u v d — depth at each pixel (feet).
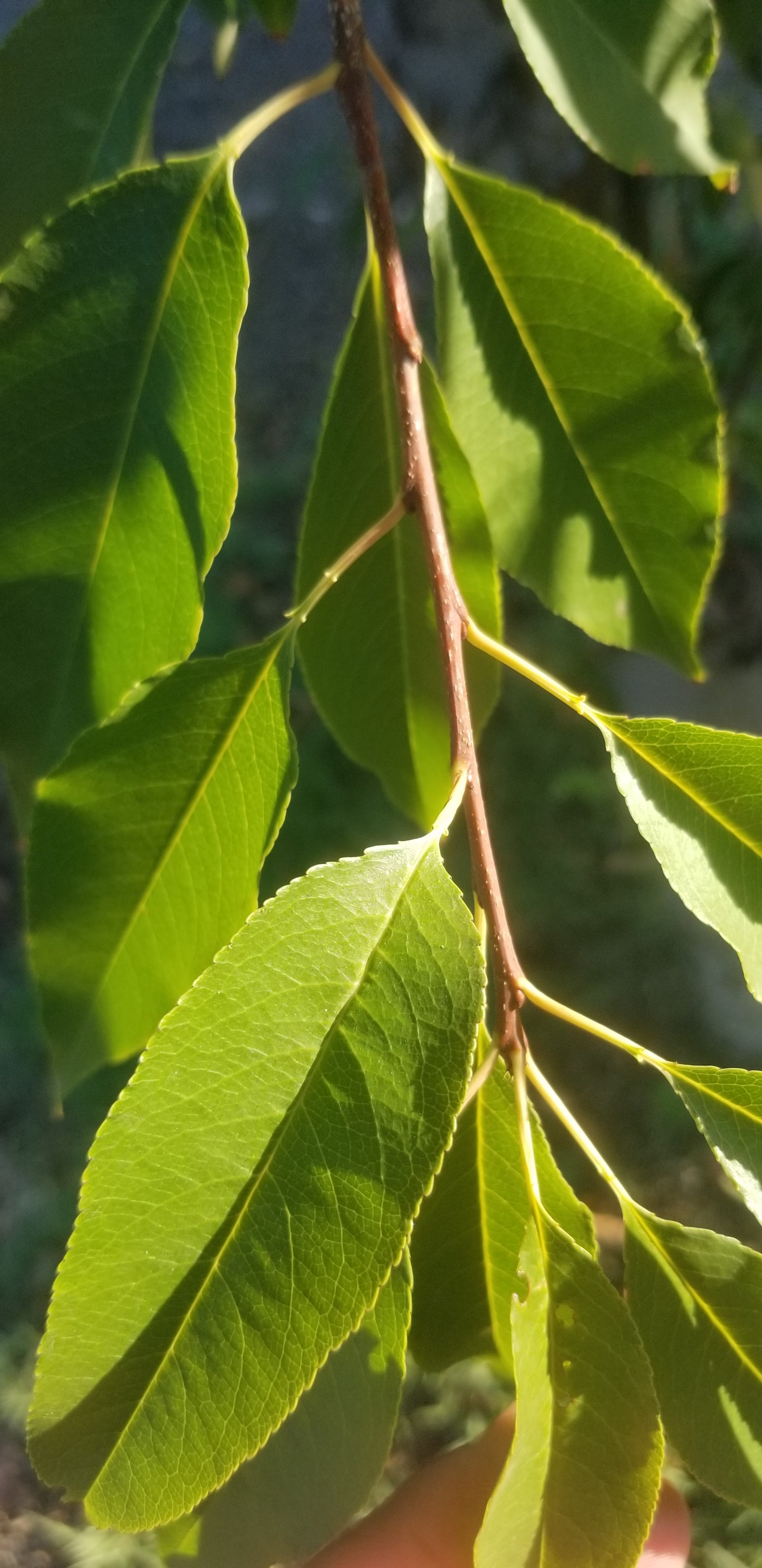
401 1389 0.57
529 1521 0.52
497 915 0.53
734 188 0.63
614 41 0.61
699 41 0.62
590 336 0.64
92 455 0.57
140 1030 0.62
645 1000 2.55
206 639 3.19
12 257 0.62
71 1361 0.46
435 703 0.81
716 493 0.66
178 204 0.55
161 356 0.56
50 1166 2.41
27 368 0.55
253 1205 0.46
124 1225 0.46
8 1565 1.98
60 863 0.60
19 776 0.60
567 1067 2.49
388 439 0.72
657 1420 0.52
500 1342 0.64
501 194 0.62
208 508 0.57
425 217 0.63
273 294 4.33
